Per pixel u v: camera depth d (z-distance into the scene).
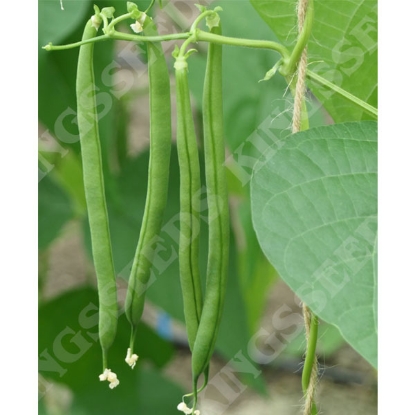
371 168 0.62
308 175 0.61
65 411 0.76
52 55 0.71
